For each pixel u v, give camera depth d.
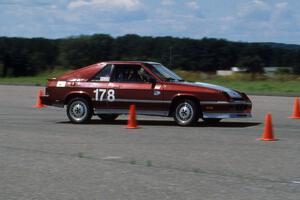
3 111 28.92
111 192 10.54
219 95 20.83
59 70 90.88
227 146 16.28
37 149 15.81
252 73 69.69
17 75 90.81
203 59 79.31
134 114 21.11
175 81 21.72
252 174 12.16
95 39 89.69
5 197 10.21
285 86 54.53
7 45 91.44
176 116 21.52
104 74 22.39
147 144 16.73
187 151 15.38
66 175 12.15
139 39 85.56
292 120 24.30
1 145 16.59
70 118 22.77
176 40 82.25
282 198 10.05
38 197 10.21
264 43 78.25
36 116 26.14
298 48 77.56
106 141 17.41
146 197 10.14
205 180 11.56
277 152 15.16
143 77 21.83
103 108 22.27
